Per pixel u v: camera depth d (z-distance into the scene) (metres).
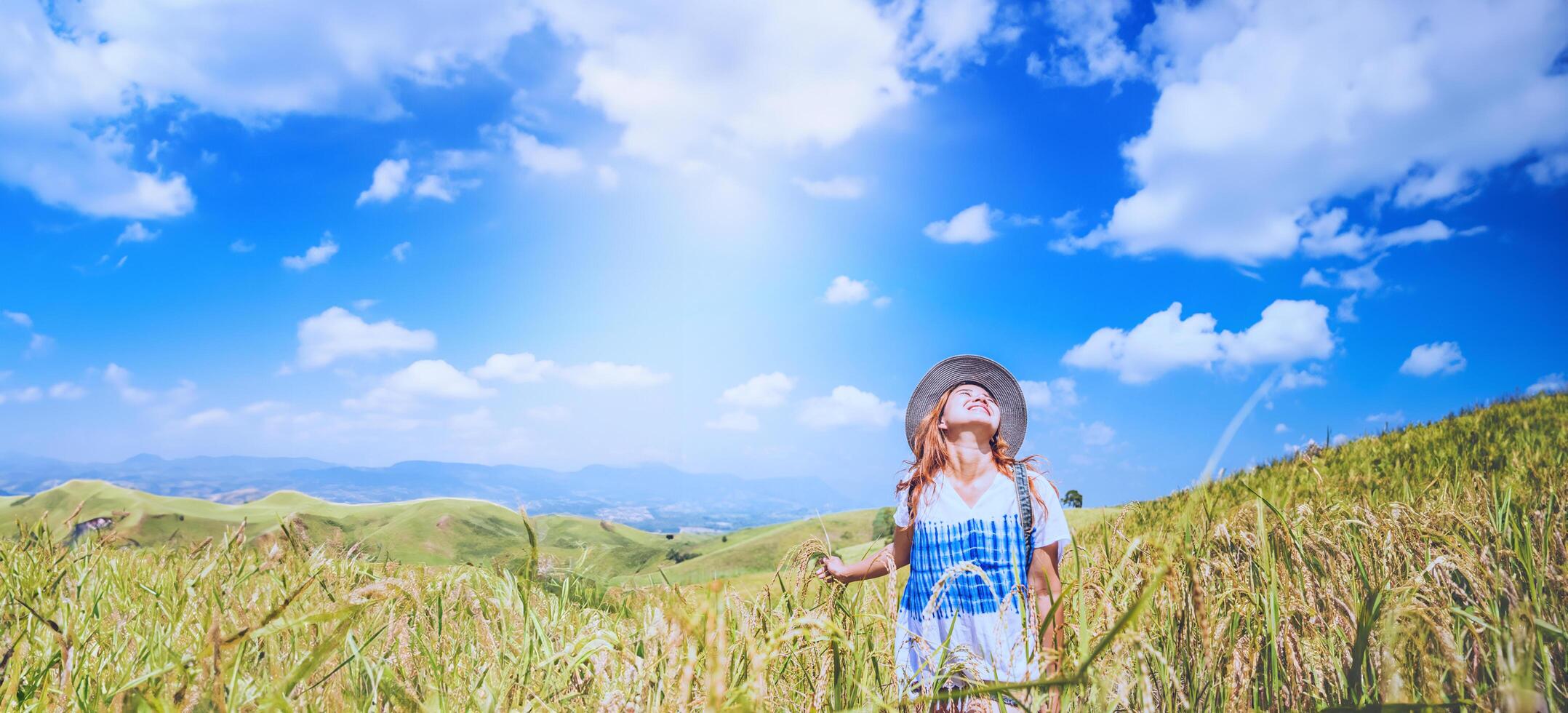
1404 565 2.34
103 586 3.07
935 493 3.28
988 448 3.30
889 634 2.26
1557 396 8.20
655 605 1.83
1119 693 1.53
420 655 2.12
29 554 3.22
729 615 2.03
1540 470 4.52
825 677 1.96
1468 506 3.59
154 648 2.32
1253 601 1.95
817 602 2.45
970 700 2.17
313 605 2.21
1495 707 1.25
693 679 1.68
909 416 3.71
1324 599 2.11
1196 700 1.71
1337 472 5.34
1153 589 1.12
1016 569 2.20
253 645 1.92
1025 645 1.92
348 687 1.94
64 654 2.00
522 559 2.31
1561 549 2.43
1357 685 1.63
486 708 1.81
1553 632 1.60
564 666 2.06
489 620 2.32
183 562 3.26
